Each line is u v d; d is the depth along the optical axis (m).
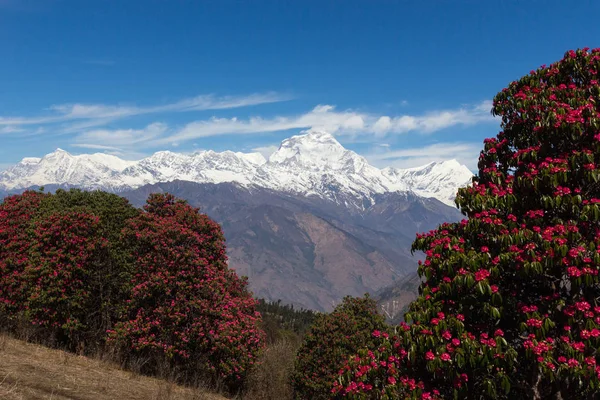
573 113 7.76
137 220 22.45
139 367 18.48
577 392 7.46
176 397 14.89
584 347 6.75
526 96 8.91
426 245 8.95
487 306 7.35
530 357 7.20
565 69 9.17
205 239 23.05
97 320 21.66
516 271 7.29
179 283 20.66
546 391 7.72
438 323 7.48
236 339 21.25
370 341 24.00
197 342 20.64
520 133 8.92
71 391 11.45
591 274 6.70
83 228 21.02
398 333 7.98
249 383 26.16
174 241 21.50
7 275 20.64
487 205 8.02
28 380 11.30
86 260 20.70
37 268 19.47
